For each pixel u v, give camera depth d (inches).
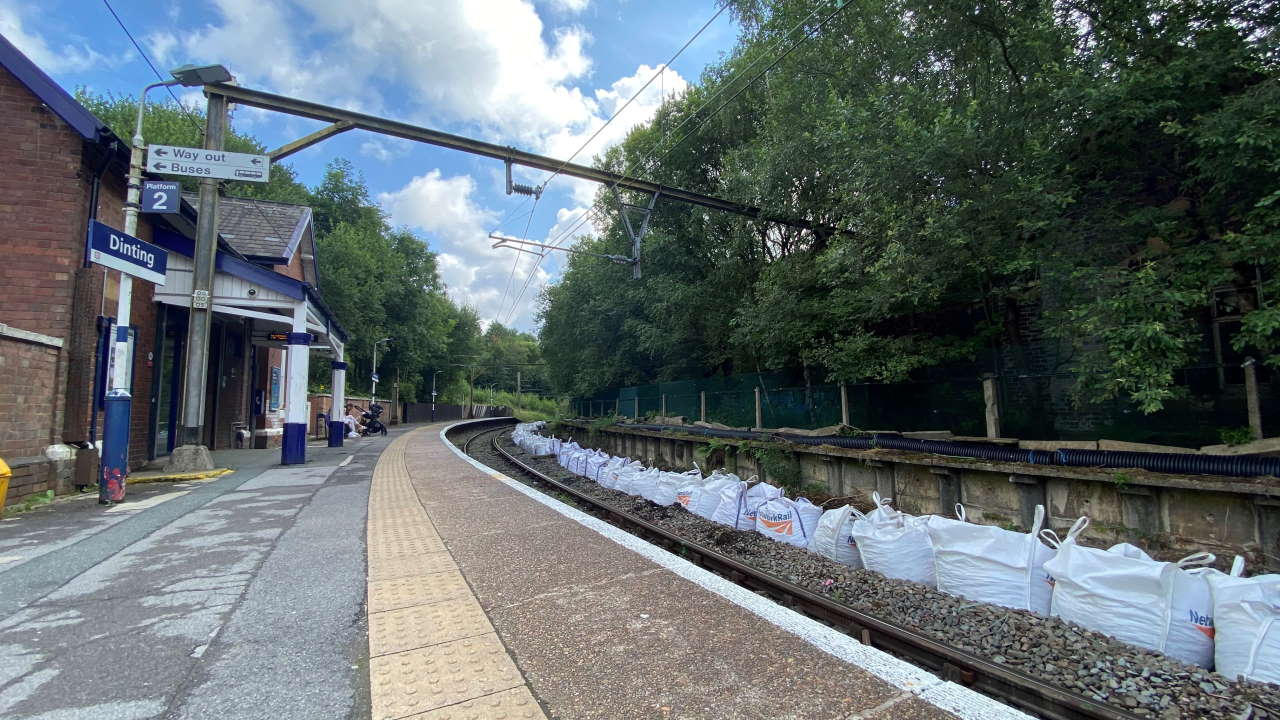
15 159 351.6
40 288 346.9
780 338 469.1
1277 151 201.0
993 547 197.6
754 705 100.0
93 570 180.9
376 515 264.8
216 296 454.9
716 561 257.9
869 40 458.3
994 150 296.5
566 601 152.1
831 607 192.7
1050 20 295.1
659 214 834.2
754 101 671.1
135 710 99.9
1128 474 248.2
